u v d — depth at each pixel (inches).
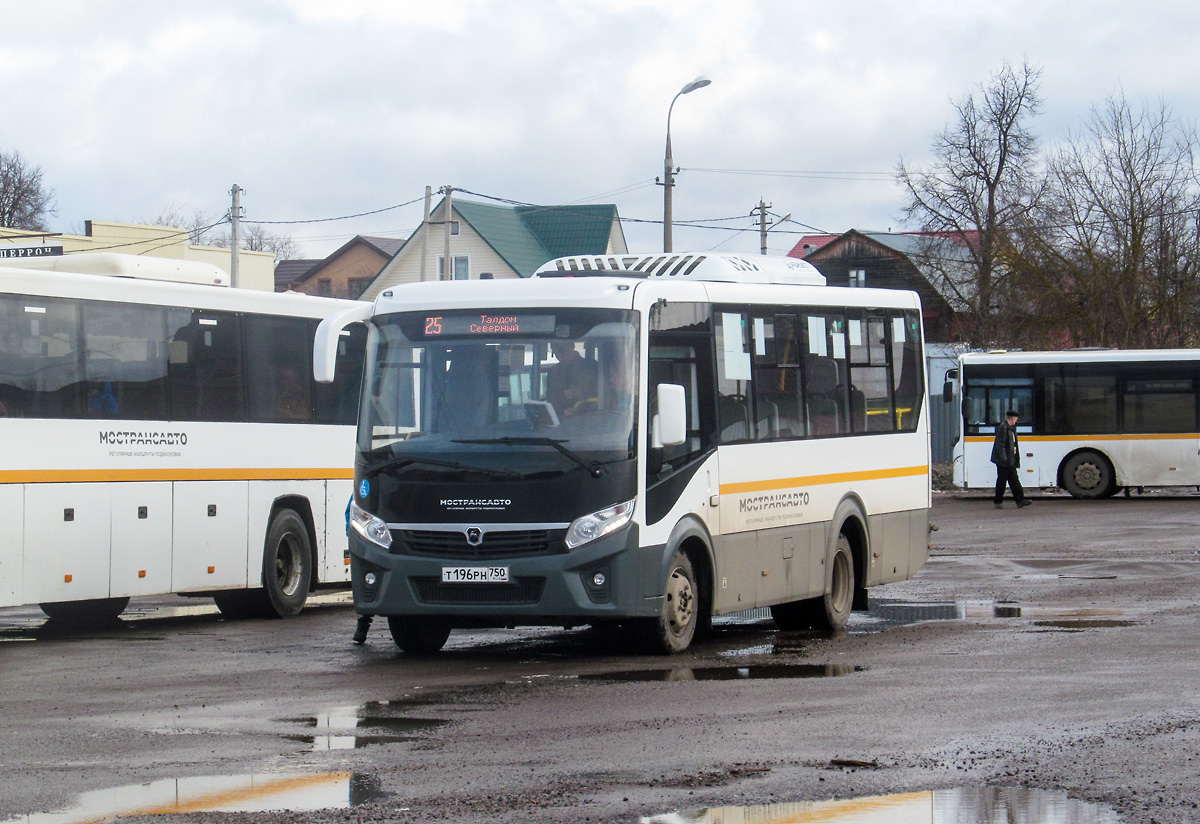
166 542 711.7
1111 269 2396.7
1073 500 1736.0
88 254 724.7
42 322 658.8
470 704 459.5
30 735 410.9
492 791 336.8
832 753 377.7
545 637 658.2
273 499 773.3
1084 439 1738.4
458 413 561.9
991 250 2689.5
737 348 624.1
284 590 782.5
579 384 555.5
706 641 635.5
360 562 565.9
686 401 586.6
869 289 737.0
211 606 876.6
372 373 579.2
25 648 629.0
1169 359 1720.0
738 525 614.9
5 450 639.1
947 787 339.9
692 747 386.3
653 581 559.2
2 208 3882.9
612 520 544.1
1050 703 452.1
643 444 555.8
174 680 521.0
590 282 568.7
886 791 335.6
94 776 355.6
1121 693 470.0
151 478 704.4
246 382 759.1
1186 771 355.9
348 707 455.5
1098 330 2427.4
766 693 477.7
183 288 727.7
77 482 669.3
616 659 570.9
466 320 571.8
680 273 655.8
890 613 746.8
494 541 547.2
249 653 603.8
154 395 709.3
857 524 711.7
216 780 350.0
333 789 339.9
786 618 690.8
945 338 3609.7
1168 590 828.0
